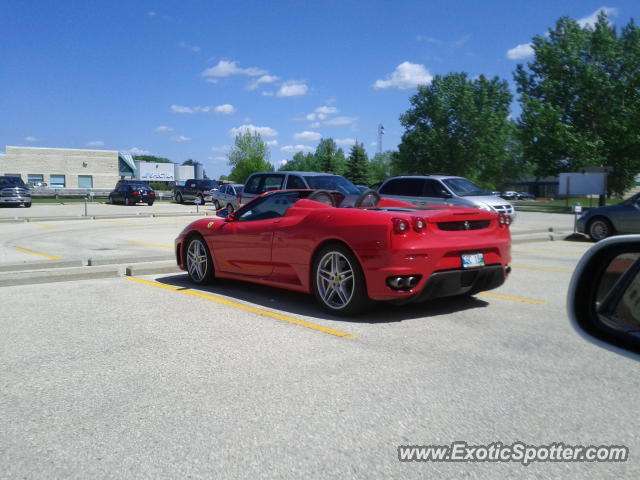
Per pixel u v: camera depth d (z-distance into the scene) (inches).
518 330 193.6
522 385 140.9
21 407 128.7
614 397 132.9
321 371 151.8
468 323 203.6
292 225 231.5
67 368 155.2
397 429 116.6
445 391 137.1
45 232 636.7
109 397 134.3
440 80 2292.1
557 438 112.7
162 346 175.6
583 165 1432.1
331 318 212.5
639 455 106.0
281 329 195.9
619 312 69.8
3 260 386.0
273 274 244.4
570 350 169.6
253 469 100.9
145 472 100.0
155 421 120.8
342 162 4111.7
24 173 2245.3
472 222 215.8
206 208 1307.8
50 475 99.2
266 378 146.6
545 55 1514.5
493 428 117.1
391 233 195.0
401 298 198.1
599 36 1473.9
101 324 203.0
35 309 227.1
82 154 2375.7
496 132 2293.3
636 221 491.5
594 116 1493.6
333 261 215.5
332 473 99.7
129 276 315.6
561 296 253.4
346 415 123.4
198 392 137.2
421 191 596.1
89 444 110.6
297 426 118.1
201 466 102.0
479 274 214.5
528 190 3582.7
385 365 156.6
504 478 98.2
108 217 927.7
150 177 2630.4
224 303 240.2
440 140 2241.6
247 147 2923.2
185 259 297.1
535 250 446.6
